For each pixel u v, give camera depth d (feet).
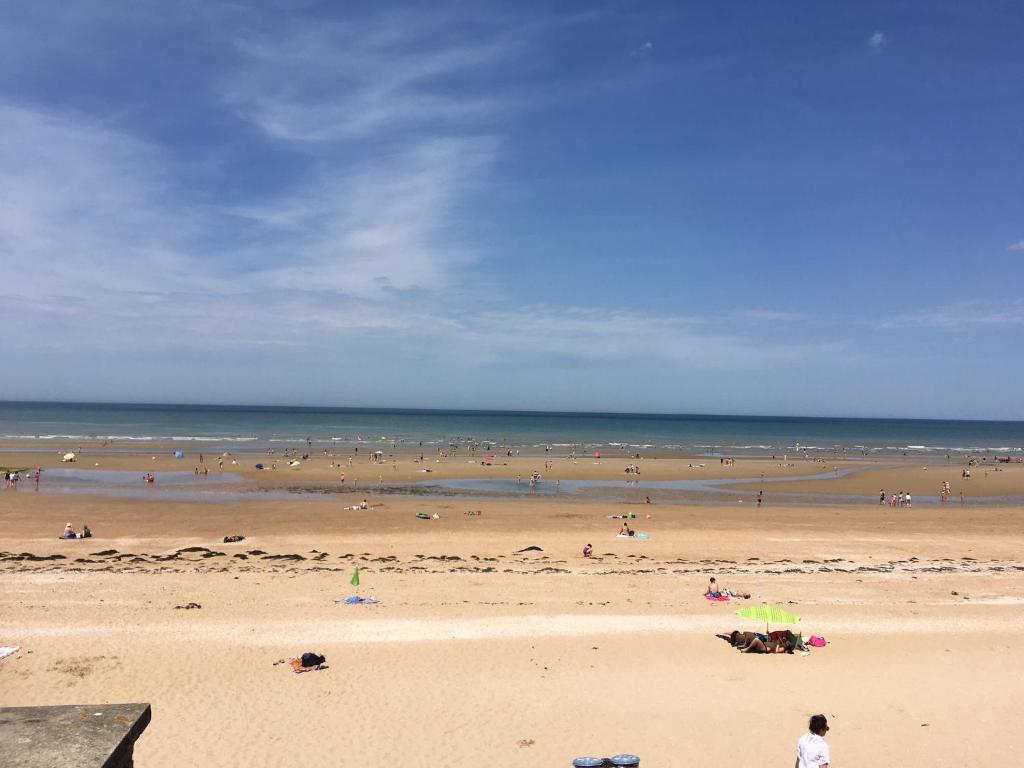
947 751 47.55
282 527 138.51
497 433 554.46
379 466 253.03
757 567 109.91
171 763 45.21
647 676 60.54
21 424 506.07
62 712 12.23
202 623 71.87
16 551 113.91
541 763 46.16
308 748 47.57
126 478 208.44
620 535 135.44
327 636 69.10
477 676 59.98
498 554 118.52
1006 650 67.87
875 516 167.94
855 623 76.43
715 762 46.29
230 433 453.58
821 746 37.58
